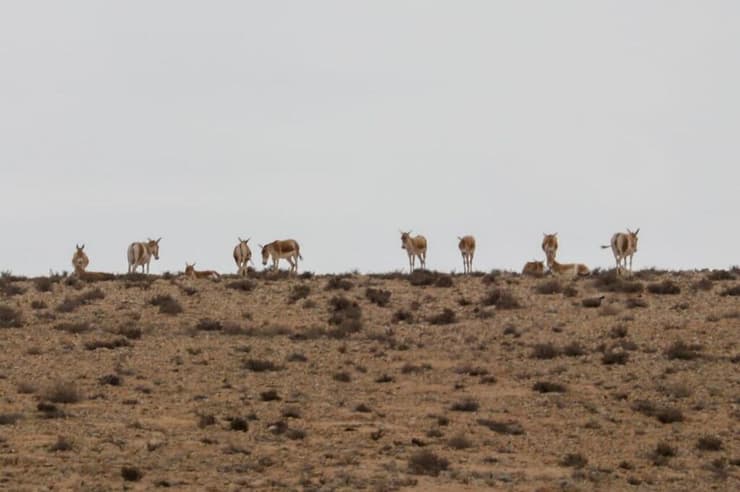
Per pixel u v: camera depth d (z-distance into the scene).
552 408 91.88
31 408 88.12
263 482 68.94
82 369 102.62
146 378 99.75
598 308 128.50
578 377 101.94
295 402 92.75
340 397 94.75
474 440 81.75
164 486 68.00
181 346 113.00
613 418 88.81
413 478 70.50
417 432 83.94
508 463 75.81
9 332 117.31
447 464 73.69
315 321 126.06
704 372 102.44
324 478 70.06
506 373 103.69
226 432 82.19
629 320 122.50
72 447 76.38
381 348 113.25
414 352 112.06
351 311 128.62
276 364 105.62
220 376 101.31
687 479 72.94
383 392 97.06
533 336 117.69
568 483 70.19
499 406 92.44
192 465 73.06
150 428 82.88
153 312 128.62
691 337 114.44
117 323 123.00
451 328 122.12
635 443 82.19
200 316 127.44
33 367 103.06
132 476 69.12
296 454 76.62
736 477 73.81
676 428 86.44
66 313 127.38
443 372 104.19
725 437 84.00
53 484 67.19
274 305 133.00
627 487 70.56
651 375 101.75
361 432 83.25
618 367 105.00
